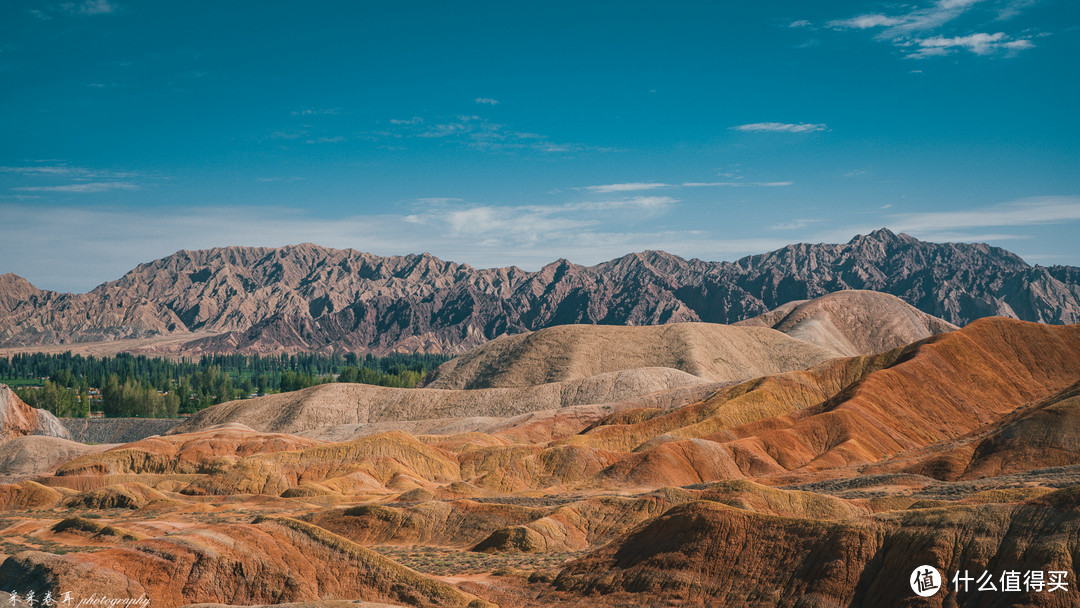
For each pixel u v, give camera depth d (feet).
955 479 270.87
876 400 362.53
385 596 165.27
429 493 305.94
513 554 217.97
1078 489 141.28
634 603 158.40
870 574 147.02
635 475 323.78
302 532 175.01
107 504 302.86
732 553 162.30
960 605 133.69
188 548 159.84
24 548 196.34
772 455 334.44
